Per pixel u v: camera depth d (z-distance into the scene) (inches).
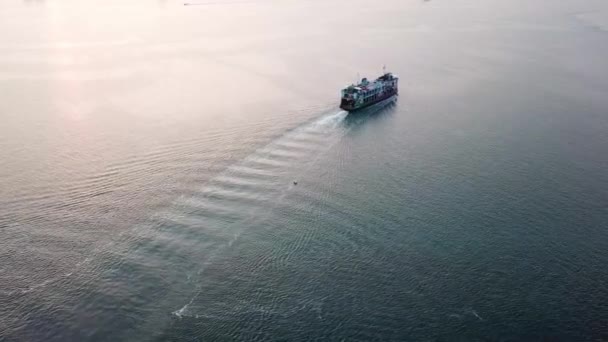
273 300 4475.9
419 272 4840.1
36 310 4259.4
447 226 5502.0
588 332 4222.4
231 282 4645.7
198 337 4087.1
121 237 5118.1
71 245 4992.6
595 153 7194.9
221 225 5364.2
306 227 5408.5
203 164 6540.4
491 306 4468.5
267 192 5984.3
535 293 4621.1
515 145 7411.4
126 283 4571.9
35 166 6441.9
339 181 6309.1
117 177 6195.9
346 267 4877.0
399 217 5629.9
